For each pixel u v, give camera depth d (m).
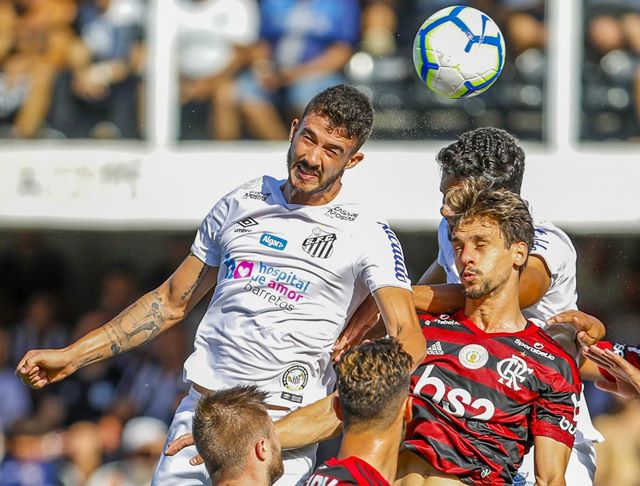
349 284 18.52
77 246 44.62
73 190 36.62
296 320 18.44
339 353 18.83
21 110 37.78
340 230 18.55
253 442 16.33
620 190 36.25
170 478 19.14
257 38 37.84
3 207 36.62
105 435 37.59
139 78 37.72
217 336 18.78
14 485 36.78
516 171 18.56
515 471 17.38
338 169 18.23
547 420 17.23
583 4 37.88
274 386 18.45
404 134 37.34
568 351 18.84
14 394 38.66
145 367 38.56
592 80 37.75
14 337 40.78
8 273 42.53
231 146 36.81
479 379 17.33
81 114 37.81
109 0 38.25
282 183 19.27
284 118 37.75
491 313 17.70
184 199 36.53
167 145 36.88
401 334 17.41
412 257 42.03
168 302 19.80
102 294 43.09
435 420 17.30
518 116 37.50
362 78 37.81
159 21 37.25
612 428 36.66
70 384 38.34
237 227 18.94
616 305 41.00
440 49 20.25
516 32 37.62
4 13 38.41
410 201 35.78
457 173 18.48
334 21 37.75
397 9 38.00
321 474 15.45
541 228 19.58
